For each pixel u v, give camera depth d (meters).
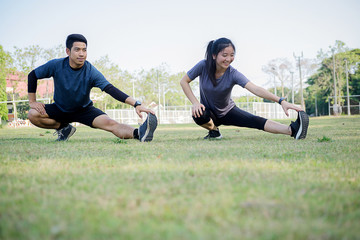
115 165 2.79
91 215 1.48
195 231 1.29
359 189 1.94
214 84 5.33
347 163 2.82
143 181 2.13
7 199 1.74
